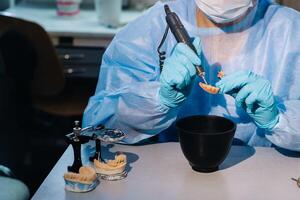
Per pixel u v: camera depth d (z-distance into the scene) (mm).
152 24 1425
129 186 1096
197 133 1105
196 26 1413
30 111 2736
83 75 2592
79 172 1087
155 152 1262
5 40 2344
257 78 1192
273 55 1388
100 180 1115
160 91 1227
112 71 1397
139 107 1268
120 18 2703
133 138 1305
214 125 1191
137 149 1279
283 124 1232
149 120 1278
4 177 1682
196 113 1385
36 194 1065
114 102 1317
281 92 1369
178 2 1452
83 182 1062
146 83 1297
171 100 1223
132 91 1276
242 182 1117
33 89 2500
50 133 2938
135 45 1405
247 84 1182
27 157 2766
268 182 1119
